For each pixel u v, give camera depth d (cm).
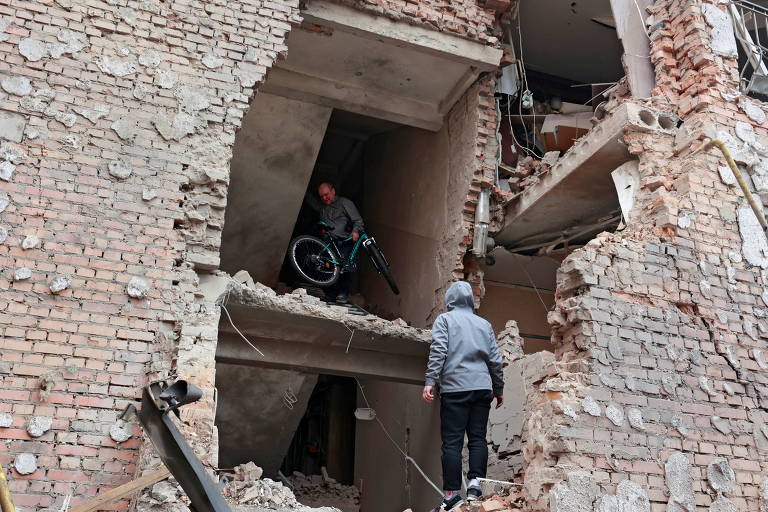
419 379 1025
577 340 769
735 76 960
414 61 1109
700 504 726
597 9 1273
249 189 1234
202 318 756
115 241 744
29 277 704
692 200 873
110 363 698
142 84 813
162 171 787
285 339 959
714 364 801
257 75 863
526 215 1090
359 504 1281
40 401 666
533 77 1430
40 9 801
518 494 735
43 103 770
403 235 1270
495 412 924
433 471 1005
